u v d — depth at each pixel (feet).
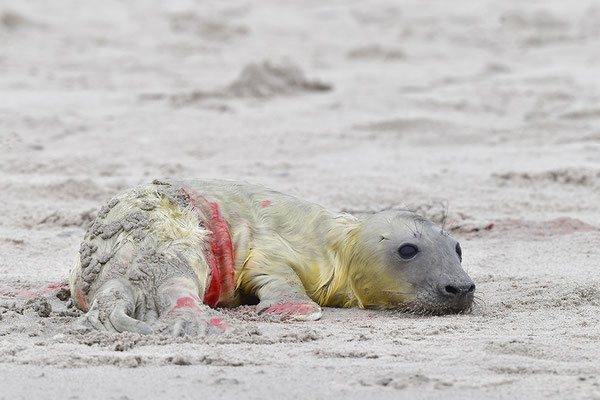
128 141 99.66
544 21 218.59
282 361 33.81
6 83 139.23
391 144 101.14
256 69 135.44
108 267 39.96
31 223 64.03
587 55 175.22
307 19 231.50
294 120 113.29
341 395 29.91
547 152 95.40
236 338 37.29
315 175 83.30
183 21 213.66
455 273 44.24
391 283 45.11
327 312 45.27
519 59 176.04
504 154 94.84
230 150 96.02
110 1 233.55
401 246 45.06
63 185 74.64
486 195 76.33
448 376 32.01
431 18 231.30
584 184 81.41
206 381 31.12
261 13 236.63
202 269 40.96
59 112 115.75
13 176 80.64
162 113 116.88
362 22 229.66
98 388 30.35
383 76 156.04
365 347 36.40
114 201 42.37
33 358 33.71
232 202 46.37
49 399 29.27
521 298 46.34
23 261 53.67
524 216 69.46
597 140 102.42
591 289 47.44
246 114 116.57
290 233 46.32
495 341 36.86
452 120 114.42
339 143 100.32
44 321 39.42
